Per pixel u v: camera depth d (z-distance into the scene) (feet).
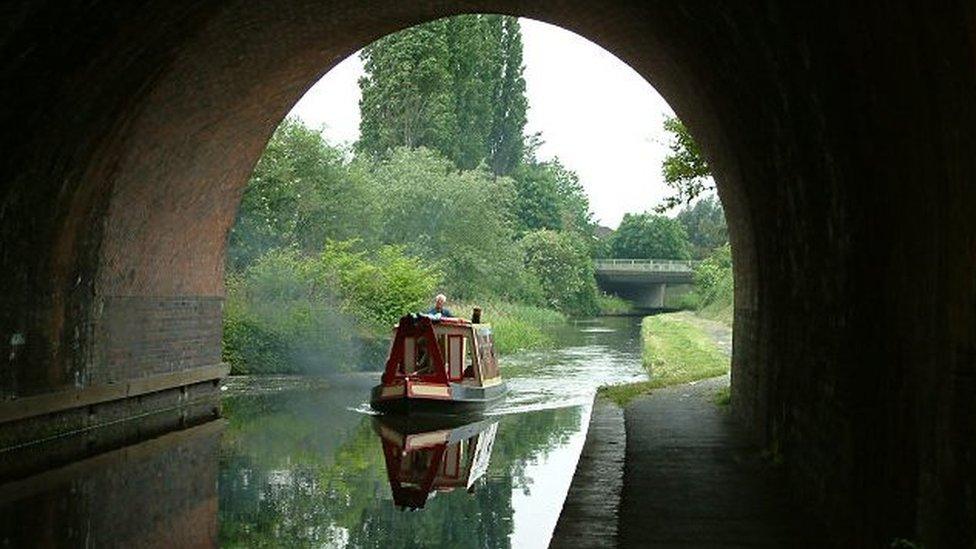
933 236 15.17
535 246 207.72
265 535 30.35
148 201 51.03
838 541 21.74
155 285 54.29
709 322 155.22
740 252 44.73
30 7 30.01
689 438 39.24
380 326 92.32
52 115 37.70
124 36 37.55
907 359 16.51
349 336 84.99
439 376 59.11
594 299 237.45
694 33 32.73
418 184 138.21
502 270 150.20
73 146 41.11
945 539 14.44
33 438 42.68
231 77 51.24
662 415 46.24
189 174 54.60
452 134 174.70
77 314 45.93
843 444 21.30
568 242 213.25
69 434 45.80
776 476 31.48
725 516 26.27
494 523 32.37
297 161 106.93
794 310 28.91
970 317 13.70
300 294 88.17
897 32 15.58
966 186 13.69
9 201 38.24
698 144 50.06
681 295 306.35
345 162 119.03
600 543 23.56
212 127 53.98
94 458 41.27
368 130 169.58
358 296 94.02
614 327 170.30
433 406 57.31
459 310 119.75
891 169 17.29
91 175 43.96
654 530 24.81
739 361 45.01
